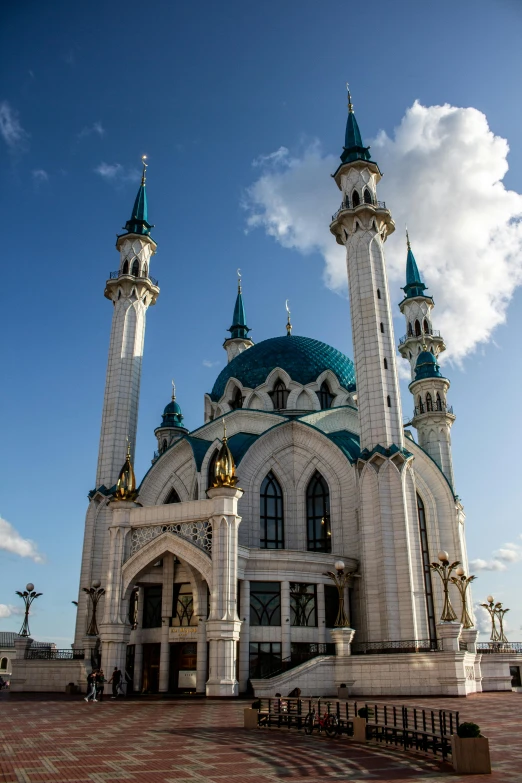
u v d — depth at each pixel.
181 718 30.03
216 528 44.38
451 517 64.19
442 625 43.47
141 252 74.31
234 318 99.88
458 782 15.66
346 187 67.38
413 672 42.62
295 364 73.56
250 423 67.25
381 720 28.98
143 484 65.25
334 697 41.91
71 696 47.72
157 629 51.75
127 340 70.31
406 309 86.62
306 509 60.62
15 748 20.53
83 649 57.06
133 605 55.34
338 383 73.06
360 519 54.03
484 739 17.20
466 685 42.72
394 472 53.47
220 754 19.62
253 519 58.59
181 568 52.09
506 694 44.47
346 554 56.75
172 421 95.00
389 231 66.50
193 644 49.94
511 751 20.12
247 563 49.94
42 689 54.47
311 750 20.73
